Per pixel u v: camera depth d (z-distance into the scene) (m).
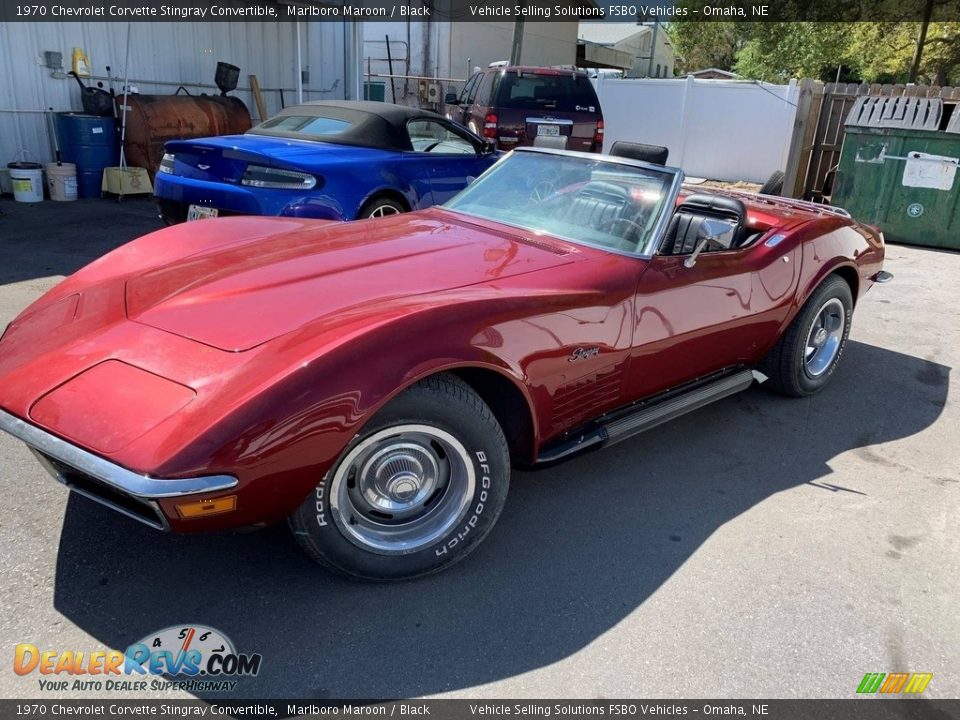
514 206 3.66
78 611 2.36
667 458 3.65
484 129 10.25
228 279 2.76
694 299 3.30
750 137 14.48
